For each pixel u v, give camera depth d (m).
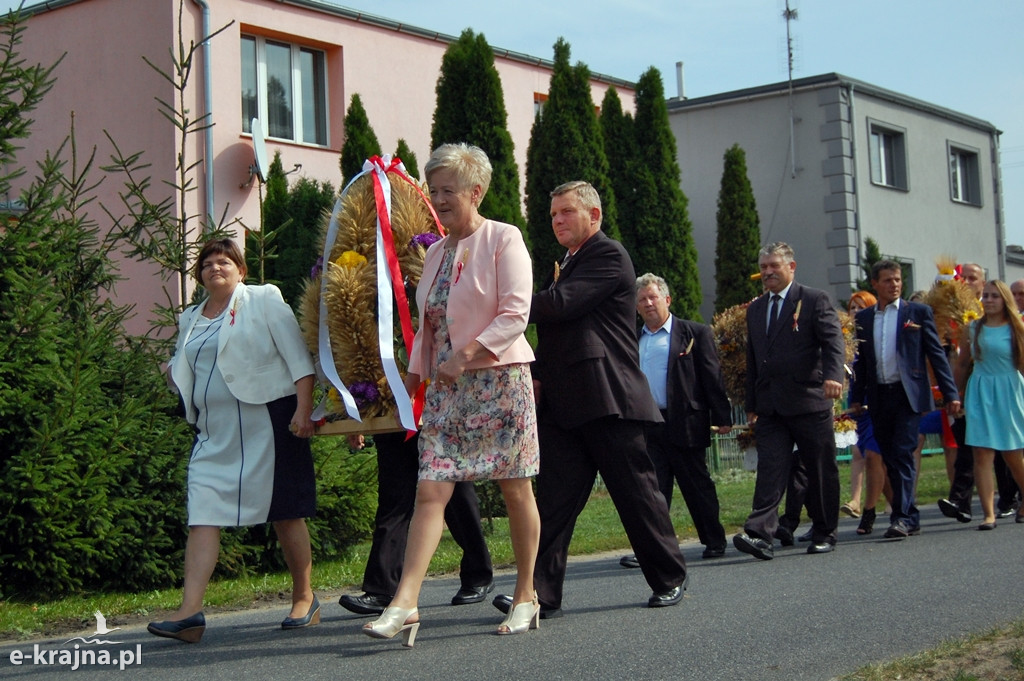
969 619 5.05
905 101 23.66
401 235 5.40
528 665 4.27
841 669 4.20
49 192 6.87
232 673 4.32
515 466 4.63
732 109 23.05
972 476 9.41
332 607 6.02
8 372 6.36
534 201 15.47
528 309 4.58
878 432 8.43
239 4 14.95
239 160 14.75
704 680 4.04
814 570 6.71
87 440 6.59
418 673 4.19
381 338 5.10
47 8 14.88
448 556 8.03
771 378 7.56
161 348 7.61
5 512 6.28
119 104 14.41
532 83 19.20
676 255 17.02
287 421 5.16
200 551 4.96
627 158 17.05
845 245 21.75
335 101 16.42
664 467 7.85
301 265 13.80
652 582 5.46
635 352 5.17
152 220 7.73
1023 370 8.70
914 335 8.35
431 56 17.59
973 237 26.09
